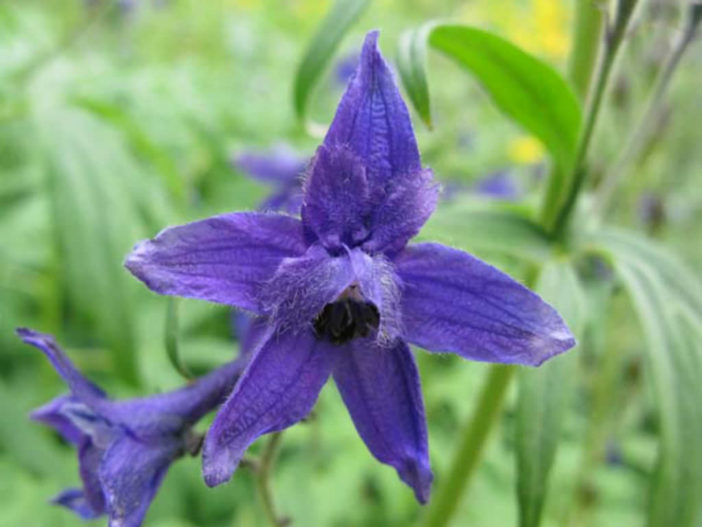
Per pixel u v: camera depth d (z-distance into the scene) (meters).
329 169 0.07
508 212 0.10
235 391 0.07
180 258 0.07
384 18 0.43
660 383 0.09
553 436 0.09
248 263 0.07
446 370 0.22
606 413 0.17
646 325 0.10
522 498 0.09
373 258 0.07
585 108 0.10
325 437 0.20
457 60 0.10
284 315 0.07
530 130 0.10
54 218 0.15
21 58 0.21
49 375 0.19
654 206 0.20
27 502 0.17
